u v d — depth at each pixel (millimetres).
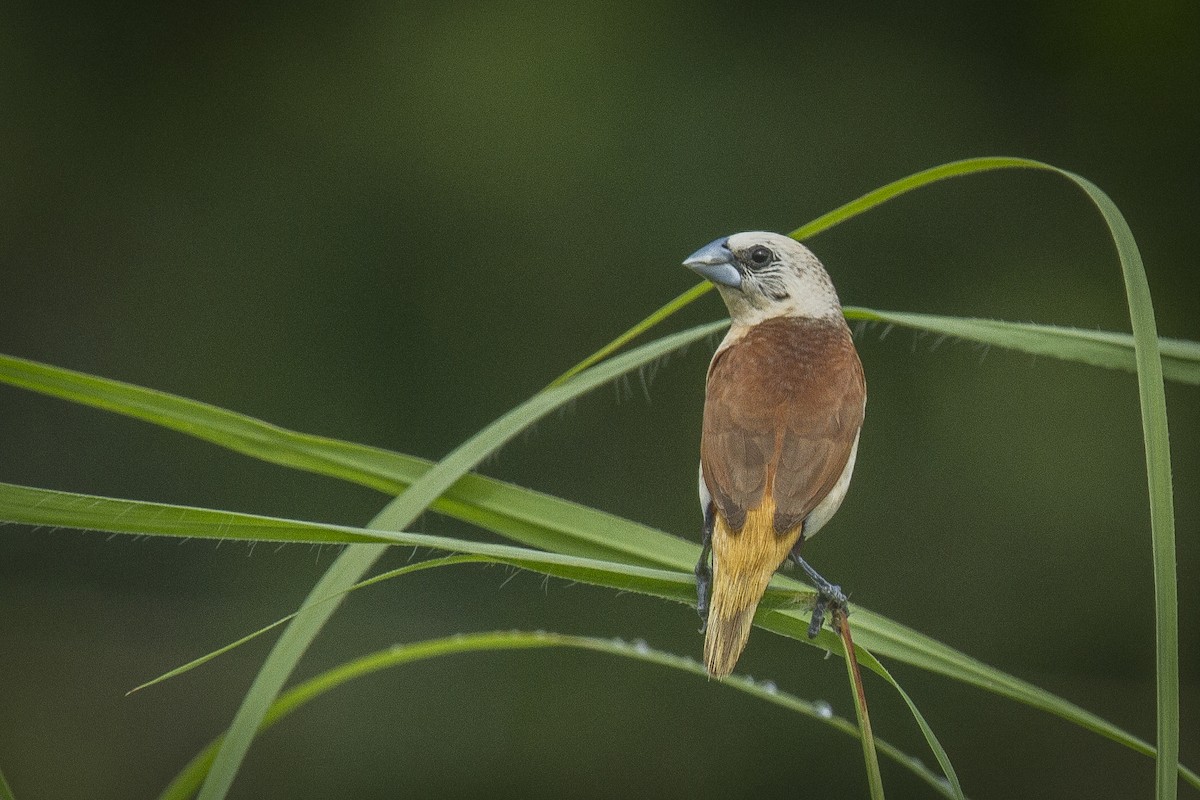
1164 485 4340
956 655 4383
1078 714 4375
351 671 4414
